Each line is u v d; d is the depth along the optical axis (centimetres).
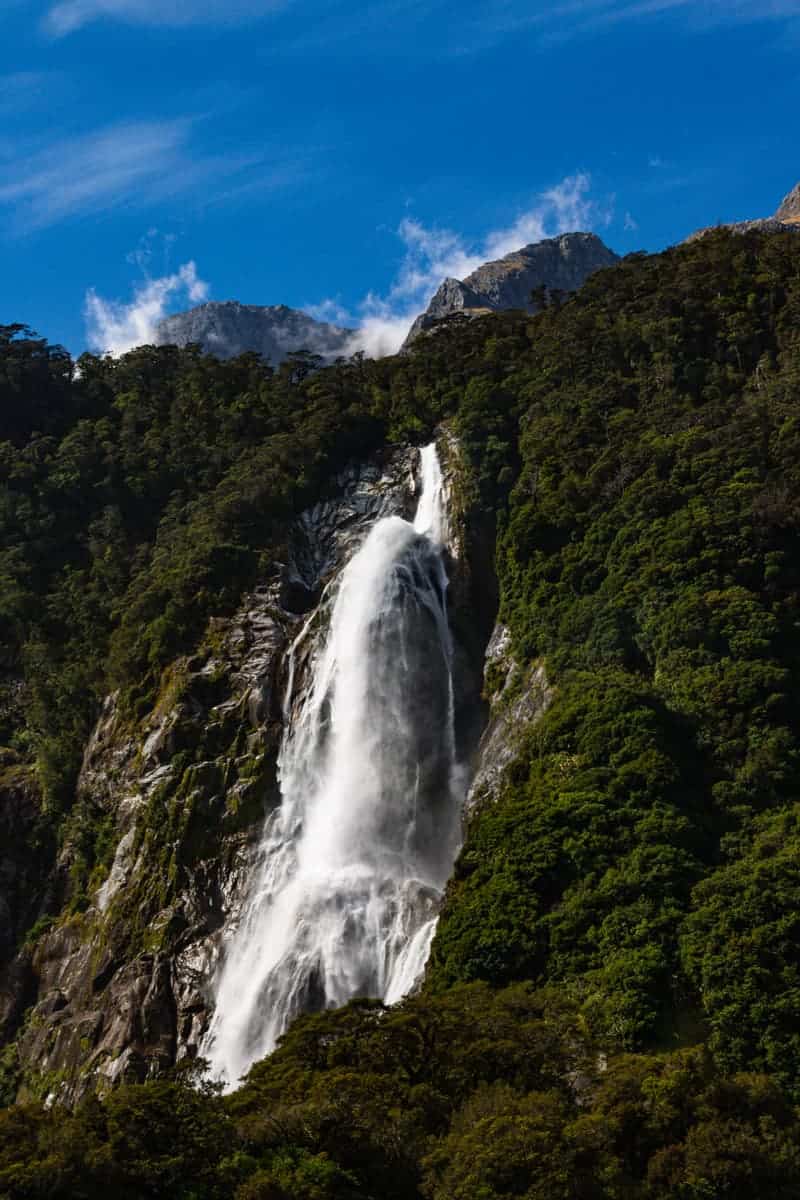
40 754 10931
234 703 10325
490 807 8262
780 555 8744
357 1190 5184
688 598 8644
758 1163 5056
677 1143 5200
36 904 10338
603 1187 5062
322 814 9844
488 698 9981
